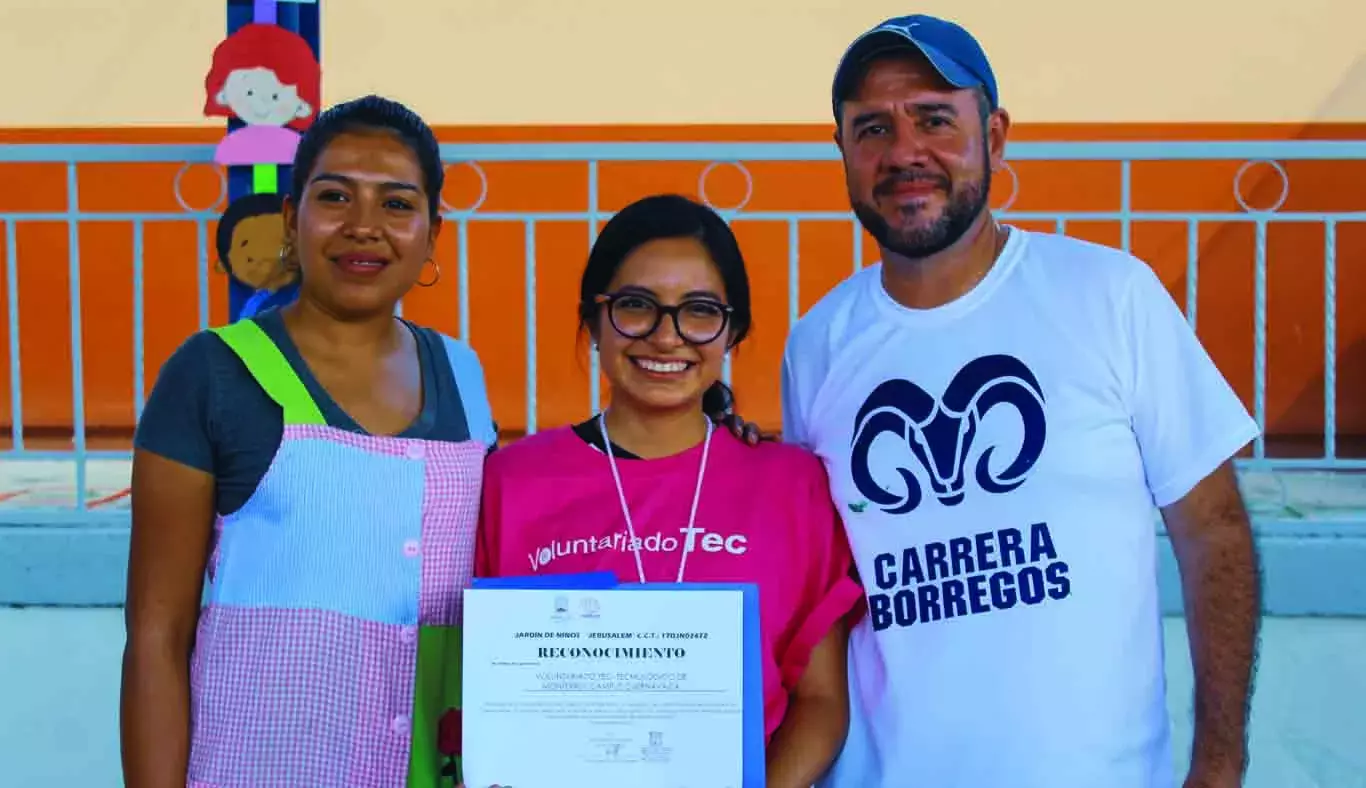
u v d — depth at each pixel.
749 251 6.68
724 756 1.80
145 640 1.84
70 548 4.60
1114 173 6.65
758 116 6.80
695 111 6.81
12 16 6.86
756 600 1.80
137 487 1.86
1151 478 2.01
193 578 1.88
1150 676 1.98
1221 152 4.32
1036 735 1.91
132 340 6.83
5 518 4.69
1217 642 1.98
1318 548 4.47
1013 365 1.98
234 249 3.50
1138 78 6.70
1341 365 6.70
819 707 2.00
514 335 6.71
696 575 1.93
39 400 6.88
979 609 1.95
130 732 1.83
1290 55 6.65
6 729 3.65
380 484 1.89
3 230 6.84
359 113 1.94
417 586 1.90
